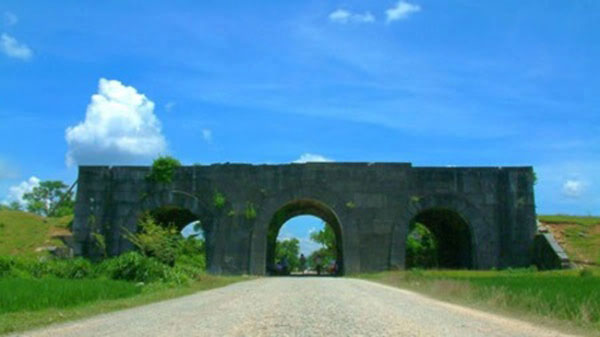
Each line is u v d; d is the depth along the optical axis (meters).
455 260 48.69
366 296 20.09
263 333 10.44
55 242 42.09
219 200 42.75
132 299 17.64
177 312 14.34
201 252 45.91
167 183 43.59
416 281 27.41
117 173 43.94
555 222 44.03
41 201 90.69
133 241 35.69
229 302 17.36
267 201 42.72
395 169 42.91
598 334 11.65
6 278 24.30
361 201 42.53
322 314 13.69
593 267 37.38
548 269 39.50
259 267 41.94
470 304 17.80
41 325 11.95
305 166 43.00
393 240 42.06
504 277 27.30
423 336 10.37
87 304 15.76
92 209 43.50
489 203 42.66
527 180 42.88
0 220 44.97
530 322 13.38
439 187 42.78
